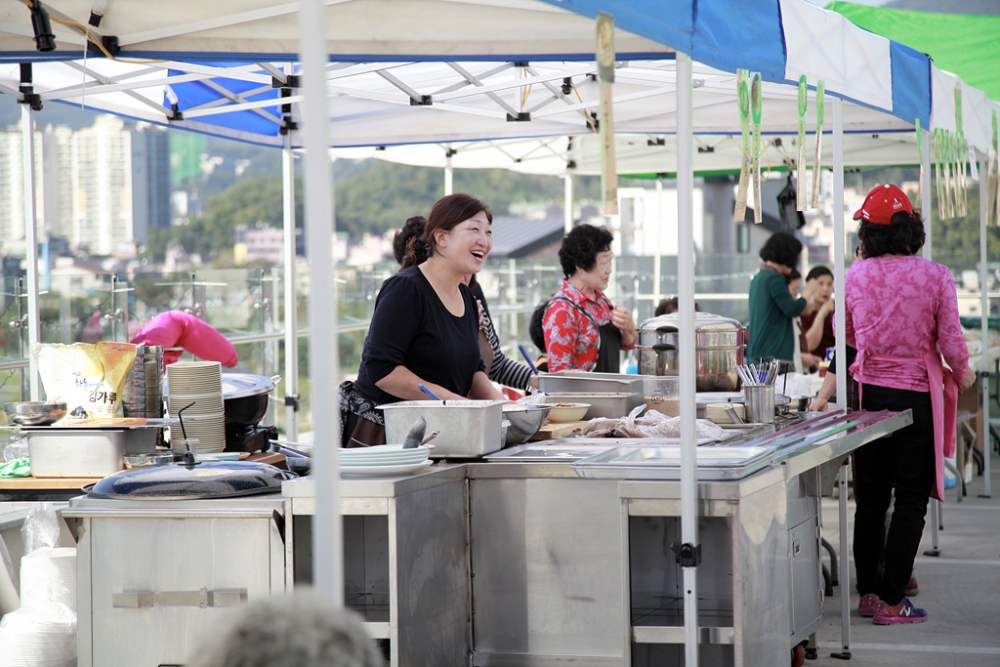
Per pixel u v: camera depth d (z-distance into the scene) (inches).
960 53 509.4
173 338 341.7
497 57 211.0
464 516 194.1
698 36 172.2
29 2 194.5
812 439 213.2
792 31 214.8
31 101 304.7
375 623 168.1
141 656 174.7
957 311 266.8
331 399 114.3
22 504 272.5
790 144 573.9
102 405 231.3
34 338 306.5
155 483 175.8
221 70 319.0
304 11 112.9
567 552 191.2
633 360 579.5
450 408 193.9
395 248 272.1
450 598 187.2
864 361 274.5
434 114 430.6
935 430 269.6
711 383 257.9
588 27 203.0
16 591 248.1
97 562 175.9
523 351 285.6
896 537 280.8
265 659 54.4
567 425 232.4
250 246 3481.8
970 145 348.8
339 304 557.0
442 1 195.8
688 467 165.0
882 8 506.9
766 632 182.1
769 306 435.2
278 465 235.1
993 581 330.3
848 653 254.1
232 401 259.3
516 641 194.1
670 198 1002.7
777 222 1105.4
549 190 3457.2
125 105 351.9
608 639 189.9
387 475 172.4
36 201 308.7
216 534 172.9
